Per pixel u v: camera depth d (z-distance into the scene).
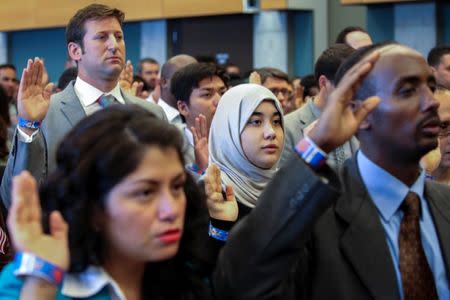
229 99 3.24
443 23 8.59
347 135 1.64
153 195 1.61
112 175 1.59
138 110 1.69
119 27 3.71
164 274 1.79
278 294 1.68
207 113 4.47
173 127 1.66
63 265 1.54
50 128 3.47
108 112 1.67
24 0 12.33
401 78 1.72
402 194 1.78
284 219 1.64
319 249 1.74
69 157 1.64
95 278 1.67
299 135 3.89
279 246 1.65
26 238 1.52
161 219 1.60
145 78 8.57
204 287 1.81
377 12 8.87
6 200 3.26
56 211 1.64
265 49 10.40
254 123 3.16
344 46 3.94
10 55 13.31
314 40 10.18
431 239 1.78
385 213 1.78
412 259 1.75
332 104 1.63
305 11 10.21
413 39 8.70
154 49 11.62
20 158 3.19
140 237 1.60
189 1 10.67
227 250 1.74
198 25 11.31
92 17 3.63
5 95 4.57
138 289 1.75
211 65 4.55
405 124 1.73
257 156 3.13
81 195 1.63
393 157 1.77
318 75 3.95
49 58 12.85
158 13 10.97
